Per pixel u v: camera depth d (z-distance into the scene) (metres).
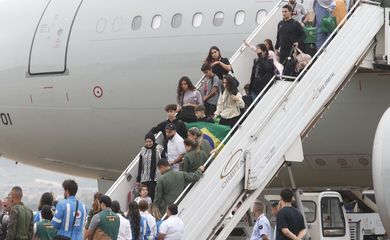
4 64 70.56
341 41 48.00
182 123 46.94
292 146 46.22
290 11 49.25
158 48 62.84
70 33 67.50
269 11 59.44
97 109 66.25
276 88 45.94
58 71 67.56
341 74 47.84
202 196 43.53
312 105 46.62
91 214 47.22
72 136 68.62
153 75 63.03
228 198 44.31
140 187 46.25
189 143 44.44
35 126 70.31
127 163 67.81
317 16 50.81
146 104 63.75
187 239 43.06
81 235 44.12
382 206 49.41
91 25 66.81
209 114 49.44
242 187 44.84
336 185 62.00
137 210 43.84
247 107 48.22
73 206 43.56
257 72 48.56
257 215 50.34
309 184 62.59
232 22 60.28
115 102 65.19
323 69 47.09
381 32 50.44
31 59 69.06
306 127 46.72
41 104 69.00
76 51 66.81
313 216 58.03
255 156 44.78
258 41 52.28
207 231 43.75
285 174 61.28
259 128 45.00
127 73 64.25
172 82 62.28
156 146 46.88
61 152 70.62
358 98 55.84
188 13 62.41
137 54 63.75
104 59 65.25
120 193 47.38
